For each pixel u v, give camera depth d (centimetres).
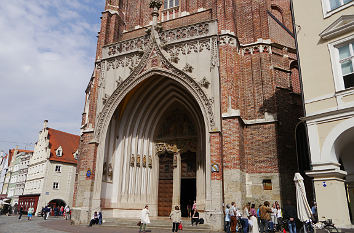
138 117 2512
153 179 2497
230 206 1728
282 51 2309
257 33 2241
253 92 2131
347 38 1355
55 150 5159
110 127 2355
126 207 2281
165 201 2444
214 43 2069
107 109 2284
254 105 2106
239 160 1825
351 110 1275
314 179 1338
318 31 1487
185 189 2481
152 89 2456
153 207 2425
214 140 1861
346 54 1373
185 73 2072
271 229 1675
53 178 4950
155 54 2242
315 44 1483
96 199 2105
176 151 2475
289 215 1825
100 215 2053
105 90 2370
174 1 2773
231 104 1920
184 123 2525
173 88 2434
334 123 1329
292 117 2123
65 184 5056
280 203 1866
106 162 2273
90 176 2130
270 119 2031
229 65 2006
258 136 2039
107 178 2262
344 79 1359
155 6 2370
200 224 1842
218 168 1798
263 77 2123
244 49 2233
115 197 2281
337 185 1276
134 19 2825
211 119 1916
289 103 2142
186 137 2462
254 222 1330
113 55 2420
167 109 2628
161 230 1755
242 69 2205
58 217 4025
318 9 1512
